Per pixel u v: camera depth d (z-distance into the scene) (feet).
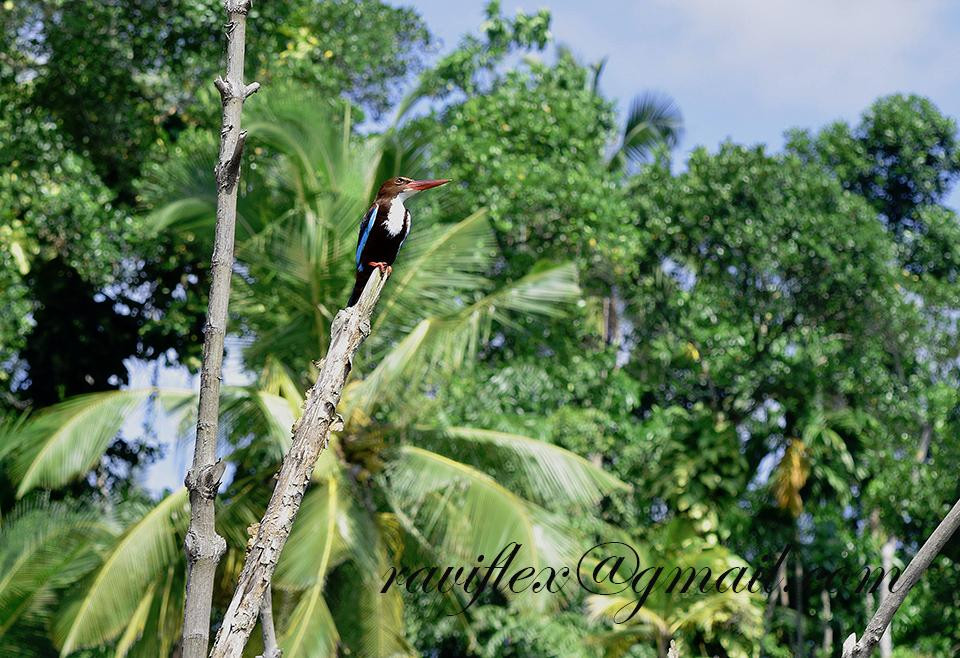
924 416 73.05
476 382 60.08
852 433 59.77
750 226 74.18
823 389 71.31
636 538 61.72
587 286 72.54
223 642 11.47
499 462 45.52
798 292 76.54
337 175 45.37
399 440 45.09
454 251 45.78
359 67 69.15
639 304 75.31
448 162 67.51
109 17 60.70
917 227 90.74
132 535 41.70
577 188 67.31
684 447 48.29
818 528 61.11
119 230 58.90
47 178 57.98
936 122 91.76
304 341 45.57
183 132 58.59
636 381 72.02
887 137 90.99
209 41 62.39
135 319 67.41
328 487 42.78
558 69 77.56
